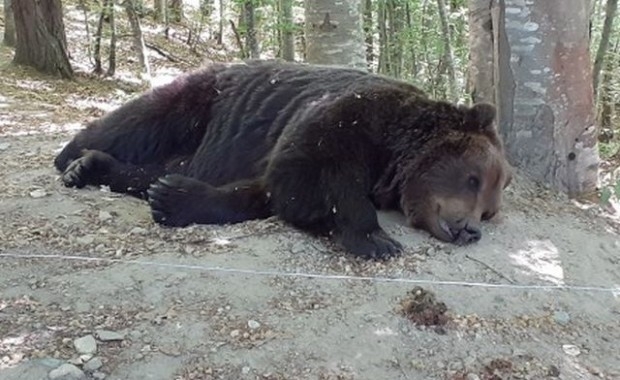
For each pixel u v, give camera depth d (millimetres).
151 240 4801
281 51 15469
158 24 27328
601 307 4562
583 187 6195
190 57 23344
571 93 6059
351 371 3686
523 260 4863
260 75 5930
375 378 3666
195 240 4777
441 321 4082
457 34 16453
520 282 4602
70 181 5871
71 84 14578
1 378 3404
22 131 8781
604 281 4859
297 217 4844
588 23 6082
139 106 6227
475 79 6676
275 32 18531
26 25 14586
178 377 3539
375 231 4773
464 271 4609
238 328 3893
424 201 4902
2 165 6656
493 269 4676
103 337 3727
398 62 16812
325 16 9055
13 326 3793
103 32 19688
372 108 5055
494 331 4129
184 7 33375
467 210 4816
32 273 4312
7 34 17047
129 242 4762
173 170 6023
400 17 16844
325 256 4633
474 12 6555
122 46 20922
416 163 4945
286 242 4723
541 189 6113
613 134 12930
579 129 6125
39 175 6238
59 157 6410
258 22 17609
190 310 4004
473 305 4316
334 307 4133
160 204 5074
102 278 4238
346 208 4719
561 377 3852
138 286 4176
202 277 4277
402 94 5195
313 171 4801
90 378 3469
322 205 4777
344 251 4691
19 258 4473
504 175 5035
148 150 6188
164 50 22719
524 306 4398
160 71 19672
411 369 3760
